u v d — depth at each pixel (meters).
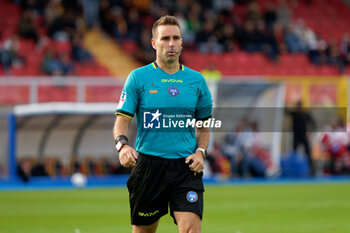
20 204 44.19
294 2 118.75
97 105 60.69
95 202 45.62
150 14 99.19
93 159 64.81
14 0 93.62
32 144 62.94
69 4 92.75
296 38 104.44
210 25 98.25
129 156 16.27
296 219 35.06
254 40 100.25
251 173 69.62
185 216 16.44
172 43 16.83
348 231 30.12
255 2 113.25
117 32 93.75
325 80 73.12
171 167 16.97
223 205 43.22
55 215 37.41
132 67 91.44
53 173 63.22
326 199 47.56
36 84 67.00
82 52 86.75
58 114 60.06
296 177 70.62
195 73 17.56
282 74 100.06
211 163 67.50
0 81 66.12
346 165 72.00
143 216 17.38
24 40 85.88
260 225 32.50
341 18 120.62
